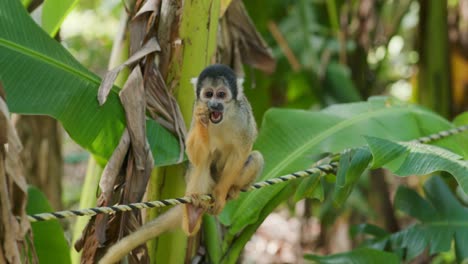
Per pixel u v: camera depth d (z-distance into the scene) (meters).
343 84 13.48
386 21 14.96
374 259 8.47
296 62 13.59
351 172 7.27
